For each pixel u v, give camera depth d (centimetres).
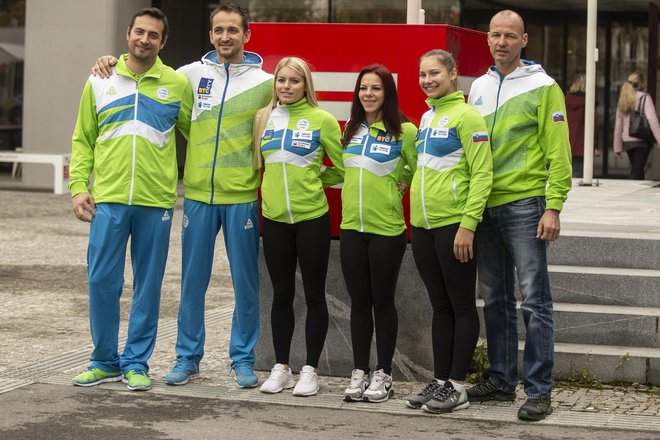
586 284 917
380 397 795
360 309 806
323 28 880
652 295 902
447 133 759
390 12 2452
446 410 767
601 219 1163
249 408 773
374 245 790
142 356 832
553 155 750
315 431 716
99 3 2614
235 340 842
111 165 816
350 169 793
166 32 823
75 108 2644
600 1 2312
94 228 818
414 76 864
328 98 884
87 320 1093
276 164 804
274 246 816
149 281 830
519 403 801
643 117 2061
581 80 2427
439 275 779
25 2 2739
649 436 717
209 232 834
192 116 833
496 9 2430
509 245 770
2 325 1062
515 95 757
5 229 1809
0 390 804
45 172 2659
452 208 761
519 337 898
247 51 883
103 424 720
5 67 2881
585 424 744
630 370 844
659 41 2406
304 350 889
